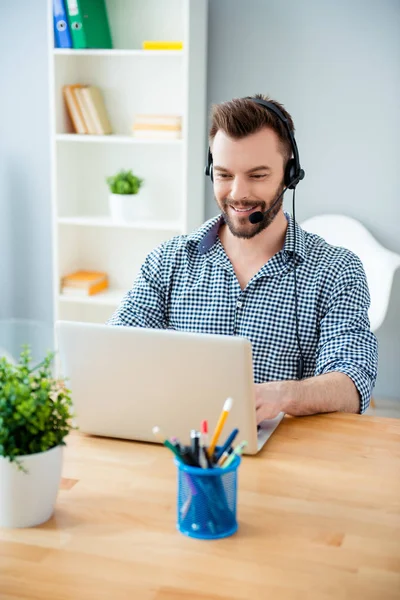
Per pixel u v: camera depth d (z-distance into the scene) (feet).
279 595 3.68
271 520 4.39
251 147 6.30
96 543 4.13
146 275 7.13
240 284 6.83
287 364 6.70
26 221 13.28
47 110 12.76
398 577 3.85
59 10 11.43
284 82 11.81
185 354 4.99
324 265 6.68
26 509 4.25
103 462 5.13
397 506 4.57
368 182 11.79
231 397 4.99
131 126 12.33
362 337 6.41
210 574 3.85
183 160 11.48
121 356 5.17
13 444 4.17
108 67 12.22
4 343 13.44
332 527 4.32
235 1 11.74
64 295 12.42
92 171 12.66
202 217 12.37
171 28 11.85
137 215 12.05
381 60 11.43
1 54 12.77
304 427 5.69
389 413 11.82
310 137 11.87
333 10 11.45
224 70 11.99
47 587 3.73
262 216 6.44
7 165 13.14
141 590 3.71
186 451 4.27
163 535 4.22
